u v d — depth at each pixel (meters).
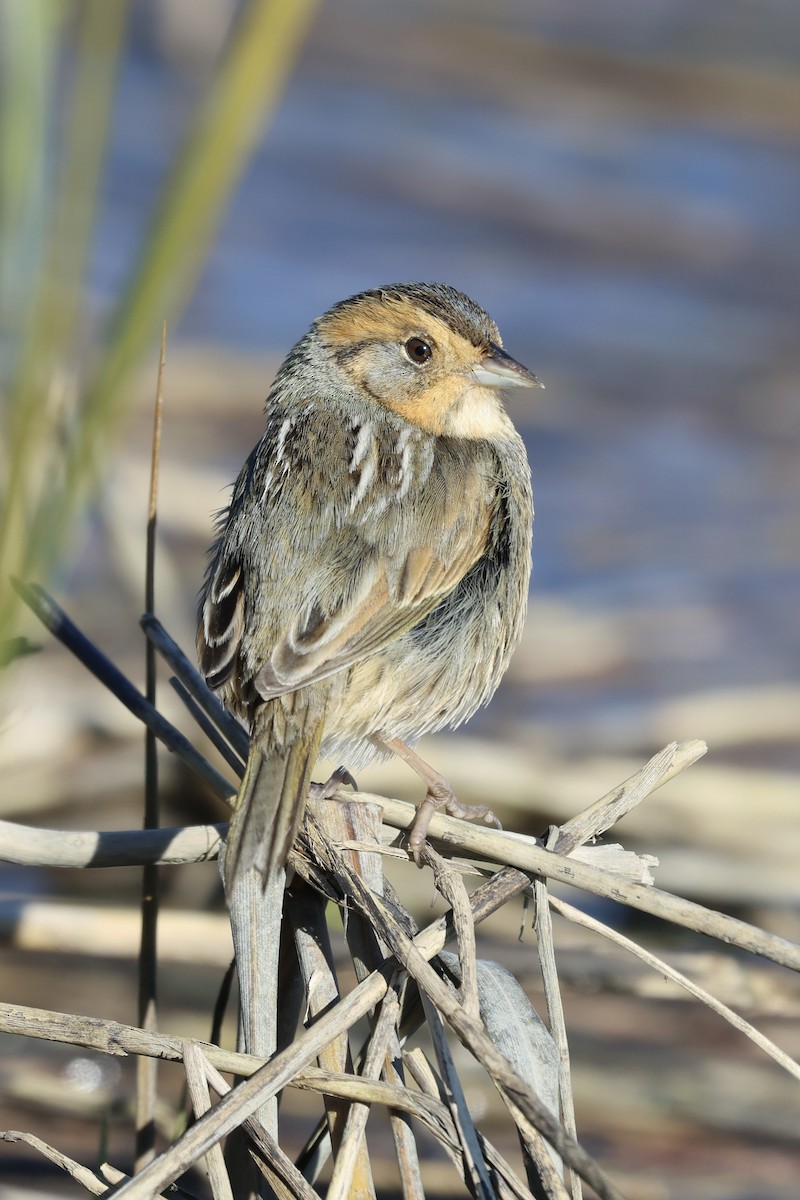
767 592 15.76
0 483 4.31
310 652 7.50
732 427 19.12
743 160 24.72
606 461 18.42
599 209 23.53
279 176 24.09
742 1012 10.08
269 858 6.57
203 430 17.42
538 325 20.95
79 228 3.77
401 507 8.19
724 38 27.98
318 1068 6.20
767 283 22.11
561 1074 6.26
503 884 6.68
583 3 29.25
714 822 11.49
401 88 26.91
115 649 13.52
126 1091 9.18
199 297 20.78
